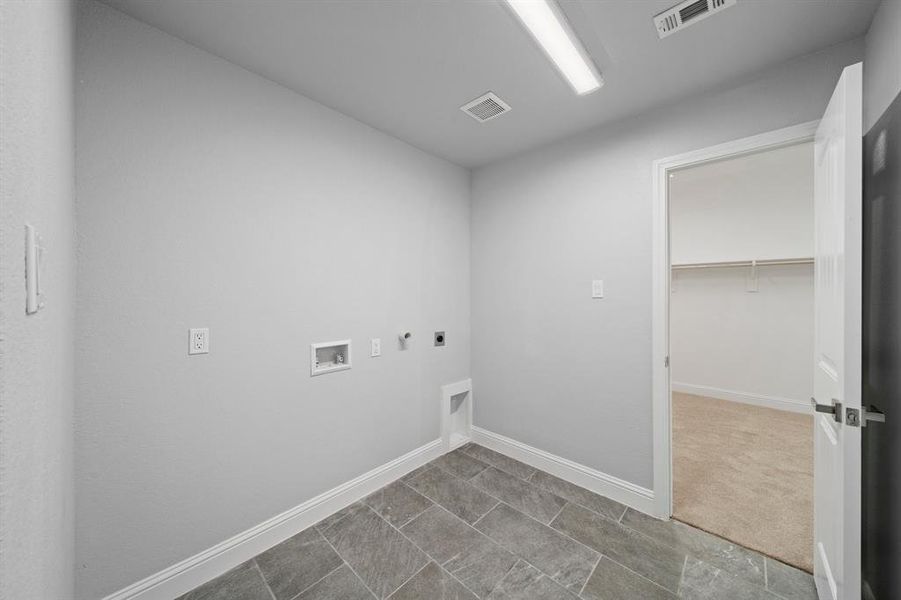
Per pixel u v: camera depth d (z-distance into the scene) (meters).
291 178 1.91
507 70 1.76
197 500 1.58
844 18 1.41
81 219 1.29
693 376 4.48
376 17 1.42
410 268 2.57
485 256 2.96
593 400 2.32
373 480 2.31
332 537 1.87
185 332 1.55
